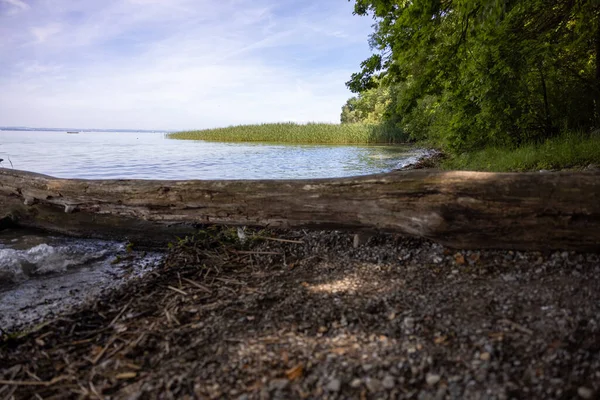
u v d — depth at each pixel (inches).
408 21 288.2
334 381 74.7
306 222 151.3
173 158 733.3
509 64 323.6
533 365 74.5
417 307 102.0
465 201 121.4
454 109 438.9
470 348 81.6
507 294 102.7
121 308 120.9
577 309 90.8
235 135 1731.1
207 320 106.1
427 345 84.3
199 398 74.4
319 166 588.7
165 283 137.9
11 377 88.1
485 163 350.3
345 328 95.1
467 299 103.1
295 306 109.3
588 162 241.6
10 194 210.8
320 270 136.9
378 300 108.3
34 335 106.7
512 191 117.3
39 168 545.3
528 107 359.3
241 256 159.9
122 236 201.3
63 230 208.4
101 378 84.4
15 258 169.0
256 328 99.3
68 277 158.1
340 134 1519.4
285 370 80.3
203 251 167.0
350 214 141.8
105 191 180.4
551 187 114.1
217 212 162.6
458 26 323.3
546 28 329.4
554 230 115.0
